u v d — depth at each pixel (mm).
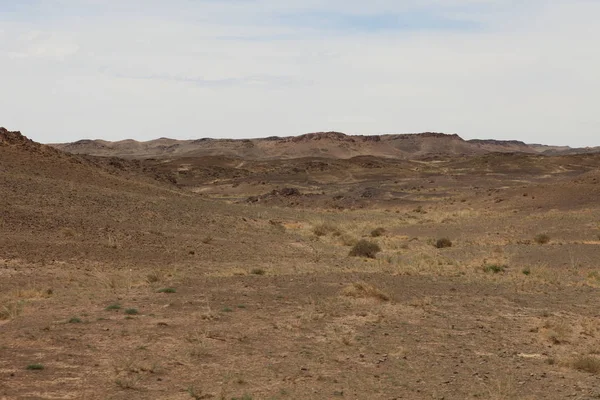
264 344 13383
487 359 12852
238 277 23469
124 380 10484
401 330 15188
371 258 33375
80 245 29328
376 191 98562
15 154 47750
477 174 138750
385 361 12414
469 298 19859
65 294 19266
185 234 36406
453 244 39906
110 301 17750
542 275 25500
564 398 10414
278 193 97375
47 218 33188
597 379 11617
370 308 17625
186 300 17969
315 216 59344
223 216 45469
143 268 26516
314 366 11844
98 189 44406
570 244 36062
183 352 12453
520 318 17047
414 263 29547
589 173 71062
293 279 22719
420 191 103812
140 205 42125
